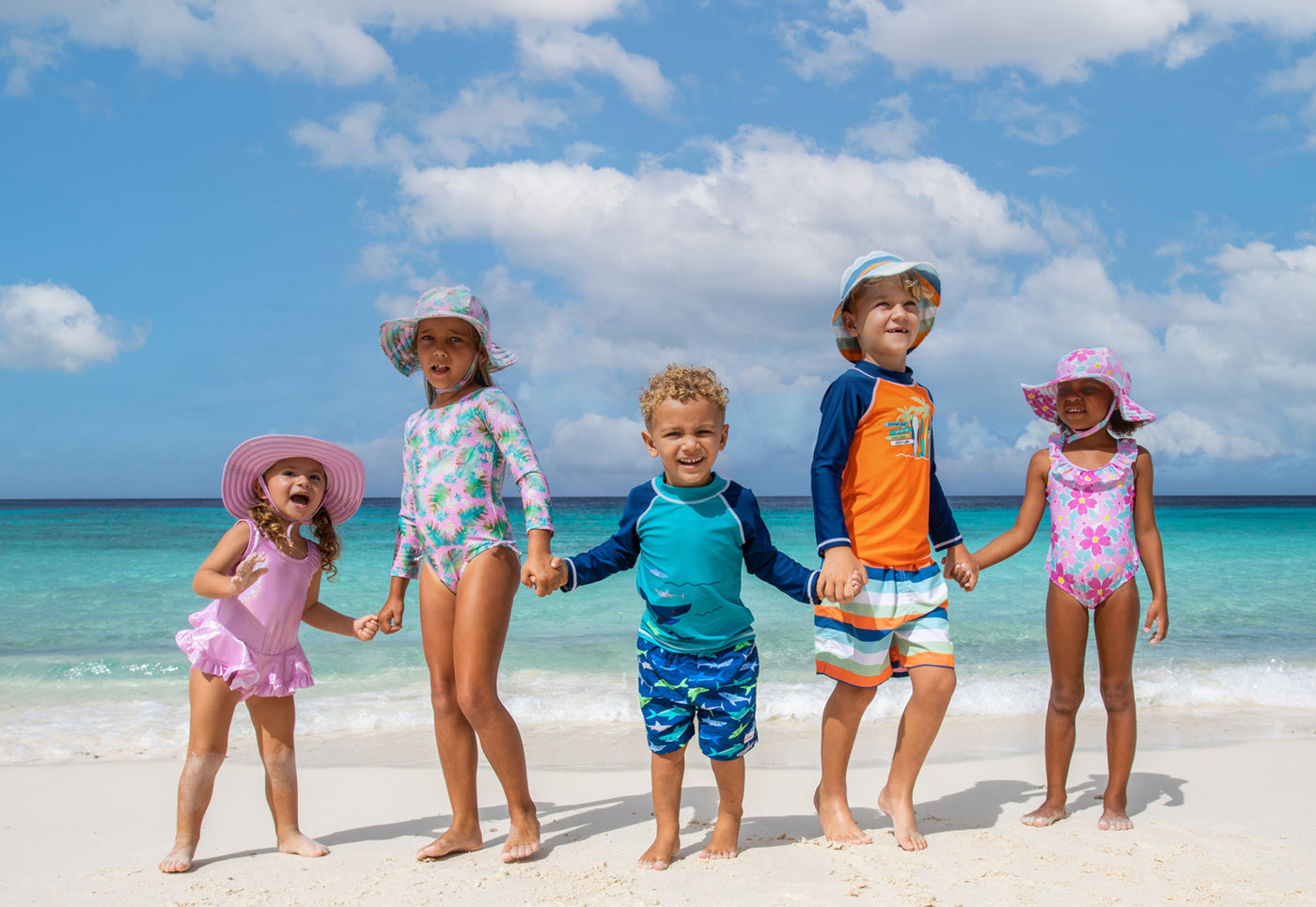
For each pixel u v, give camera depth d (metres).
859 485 3.23
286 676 3.19
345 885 2.77
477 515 3.19
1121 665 3.36
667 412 2.97
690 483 3.03
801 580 3.06
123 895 2.71
